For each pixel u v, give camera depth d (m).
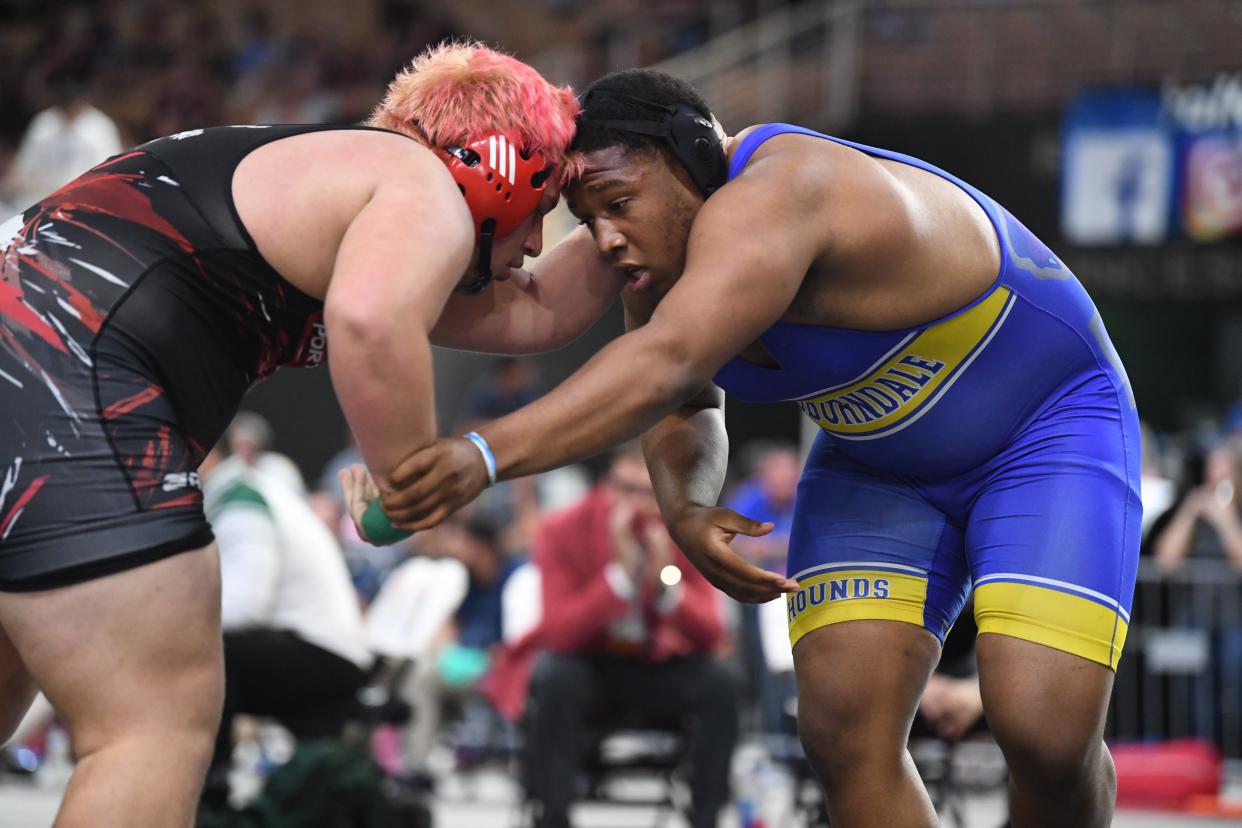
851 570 8.86
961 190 8.74
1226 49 41.38
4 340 6.98
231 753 15.38
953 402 8.57
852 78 43.00
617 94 8.20
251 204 7.36
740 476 36.81
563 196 8.53
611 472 16.56
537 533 16.89
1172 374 49.72
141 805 6.82
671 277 8.39
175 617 7.02
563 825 15.88
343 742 15.14
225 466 16.28
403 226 7.10
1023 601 8.24
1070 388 8.77
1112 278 40.28
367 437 7.14
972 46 43.41
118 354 7.03
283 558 15.60
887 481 9.15
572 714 16.03
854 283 8.08
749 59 45.69
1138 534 8.63
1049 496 8.45
